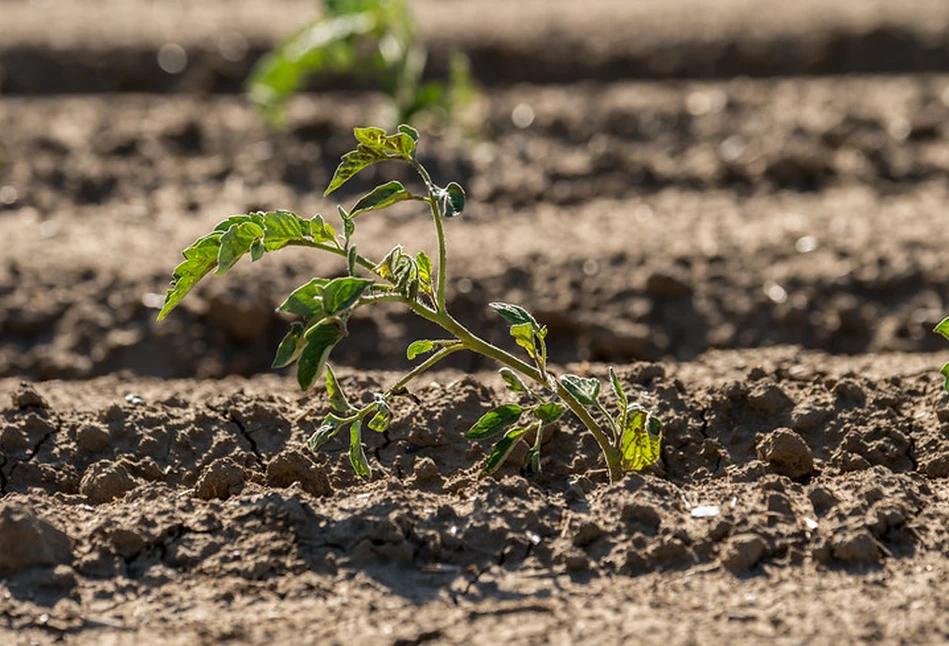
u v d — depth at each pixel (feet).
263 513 22.98
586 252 45.50
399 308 43.42
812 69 77.25
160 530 22.72
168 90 76.48
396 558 22.24
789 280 44.47
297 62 57.36
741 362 32.60
